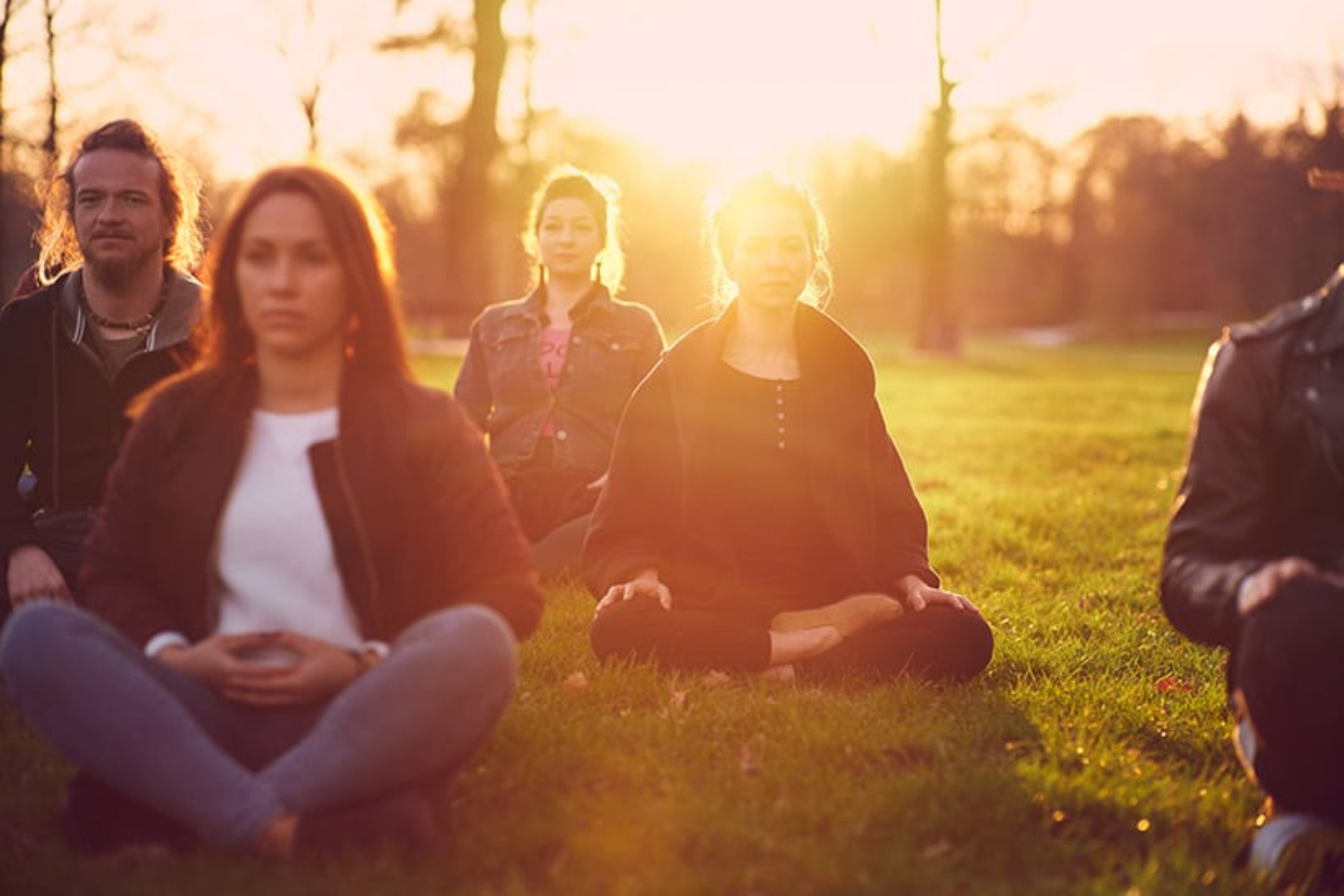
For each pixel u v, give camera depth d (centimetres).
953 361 3272
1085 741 370
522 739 356
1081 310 7962
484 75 2823
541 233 638
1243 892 274
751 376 454
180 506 291
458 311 2867
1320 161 5769
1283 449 284
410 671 271
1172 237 7394
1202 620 281
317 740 271
